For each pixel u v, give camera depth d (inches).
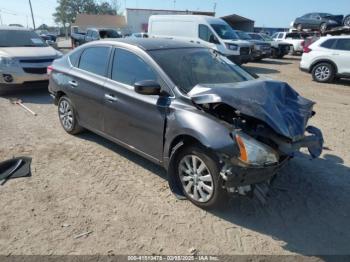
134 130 159.5
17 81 313.6
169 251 113.1
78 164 175.3
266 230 125.6
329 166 181.0
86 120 195.9
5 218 127.6
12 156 182.4
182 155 138.5
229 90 129.1
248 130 125.5
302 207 141.5
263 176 123.5
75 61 204.5
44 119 253.9
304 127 132.4
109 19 2297.0
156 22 618.8
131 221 128.2
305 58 502.0
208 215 133.3
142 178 161.5
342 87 450.3
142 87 138.9
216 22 570.3
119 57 171.5
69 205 137.4
